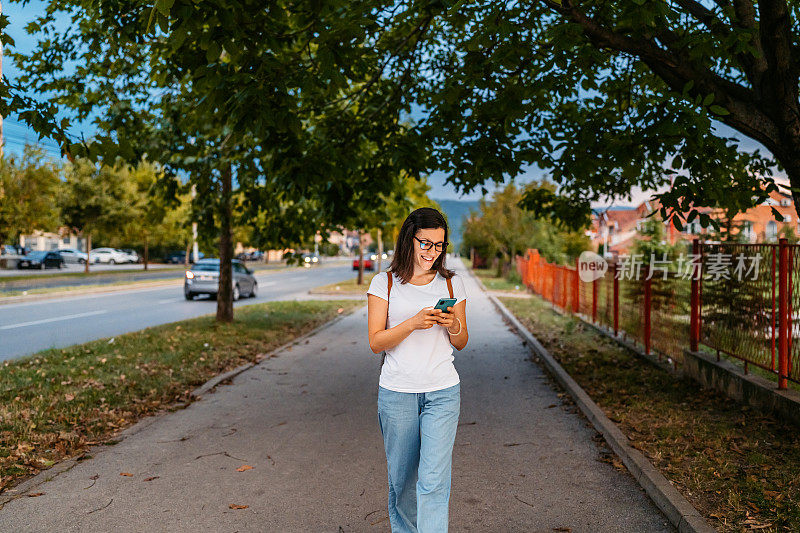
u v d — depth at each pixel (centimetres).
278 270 5331
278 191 830
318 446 511
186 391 717
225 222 1205
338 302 2061
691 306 753
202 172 1066
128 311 1745
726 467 433
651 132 494
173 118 956
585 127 623
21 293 2167
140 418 602
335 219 853
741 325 630
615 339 1116
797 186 577
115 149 409
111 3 591
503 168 709
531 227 3462
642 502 395
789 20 557
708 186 514
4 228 2762
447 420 287
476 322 1560
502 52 554
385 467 460
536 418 613
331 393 722
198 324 1270
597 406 621
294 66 629
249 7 504
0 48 531
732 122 574
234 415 616
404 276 291
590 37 559
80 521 358
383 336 278
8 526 350
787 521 345
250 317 1462
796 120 560
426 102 849
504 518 370
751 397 595
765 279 580
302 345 1136
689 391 691
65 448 493
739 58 590
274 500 394
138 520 361
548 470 456
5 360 902
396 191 1065
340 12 582
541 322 1482
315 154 728
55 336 1209
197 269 2183
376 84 871
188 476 437
